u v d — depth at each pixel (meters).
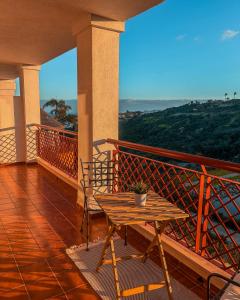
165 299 2.11
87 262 2.60
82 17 3.56
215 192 2.26
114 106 3.78
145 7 3.16
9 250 2.83
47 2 3.13
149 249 2.45
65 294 2.17
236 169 1.93
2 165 7.14
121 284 2.29
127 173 3.49
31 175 6.09
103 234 3.21
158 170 2.91
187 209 2.59
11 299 2.10
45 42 4.95
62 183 5.43
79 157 4.00
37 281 2.33
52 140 6.16
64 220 3.61
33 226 3.42
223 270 2.24
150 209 2.12
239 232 2.09
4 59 6.35
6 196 4.61
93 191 3.73
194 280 2.33
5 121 7.14
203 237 2.41
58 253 2.78
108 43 3.62
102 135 3.74
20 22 3.89
